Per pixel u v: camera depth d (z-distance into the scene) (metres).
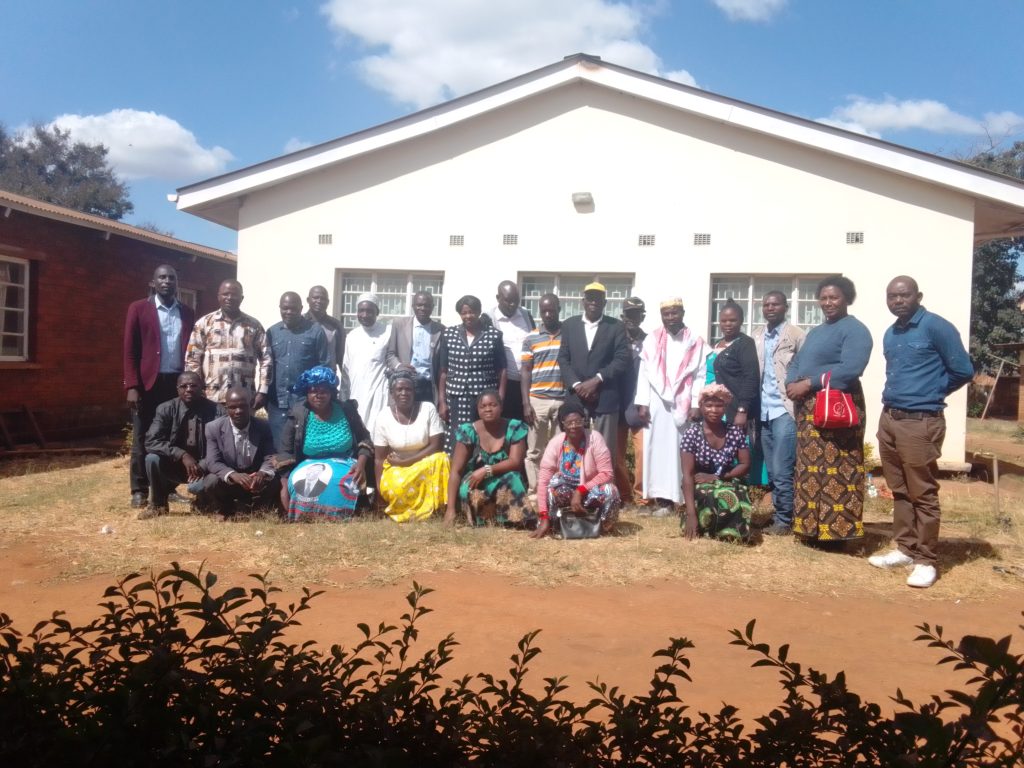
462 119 10.08
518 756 1.77
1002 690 1.54
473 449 6.32
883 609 4.64
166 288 7.04
